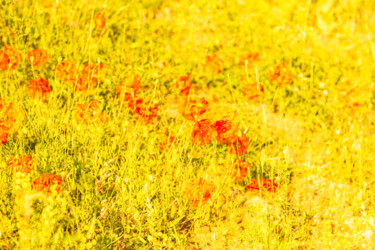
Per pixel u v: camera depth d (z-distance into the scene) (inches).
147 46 161.2
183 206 99.4
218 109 128.4
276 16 200.1
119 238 89.1
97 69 118.0
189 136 100.9
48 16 161.2
